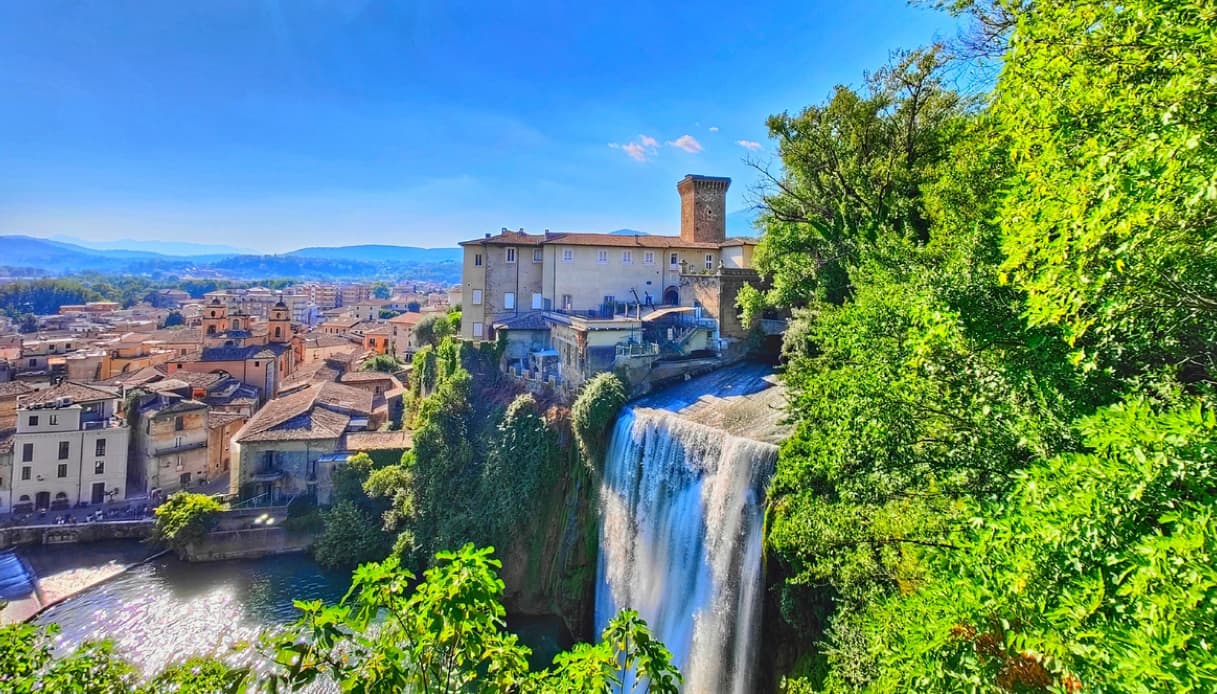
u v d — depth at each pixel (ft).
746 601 67.97
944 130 83.30
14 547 138.62
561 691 16.35
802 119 97.60
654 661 17.01
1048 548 19.38
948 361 34.09
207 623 108.58
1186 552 14.48
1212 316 23.13
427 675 16.16
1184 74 17.88
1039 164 25.17
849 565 45.73
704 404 99.45
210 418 188.75
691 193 191.93
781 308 111.24
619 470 103.86
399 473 135.13
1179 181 17.35
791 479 58.49
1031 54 24.98
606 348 119.75
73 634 105.50
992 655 20.21
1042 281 21.80
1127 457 17.72
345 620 15.83
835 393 46.65
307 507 144.05
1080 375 27.61
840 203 98.07
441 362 150.61
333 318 544.62
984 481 33.30
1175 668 13.65
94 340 342.44
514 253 179.63
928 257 55.26
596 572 105.70
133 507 158.51
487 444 117.91
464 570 16.21
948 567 27.76
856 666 41.09
